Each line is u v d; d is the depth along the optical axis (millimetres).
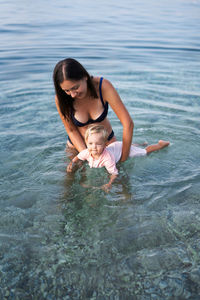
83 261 2189
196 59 8797
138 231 2480
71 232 2484
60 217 2678
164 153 3916
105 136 3568
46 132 4543
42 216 2688
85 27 13047
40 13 16766
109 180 3330
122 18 15664
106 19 15258
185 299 1892
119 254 2246
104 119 3914
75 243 2361
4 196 2971
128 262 2172
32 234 2459
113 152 3705
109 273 2088
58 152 3965
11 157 3766
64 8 19250
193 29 13078
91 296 1927
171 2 24562
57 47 9688
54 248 2312
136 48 9852
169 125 4793
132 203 2873
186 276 2049
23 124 4766
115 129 4723
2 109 5277
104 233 2471
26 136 4367
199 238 2393
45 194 3031
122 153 3764
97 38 11047
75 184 3236
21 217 2664
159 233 2453
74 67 3061
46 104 5598
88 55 8945
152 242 2357
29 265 2158
